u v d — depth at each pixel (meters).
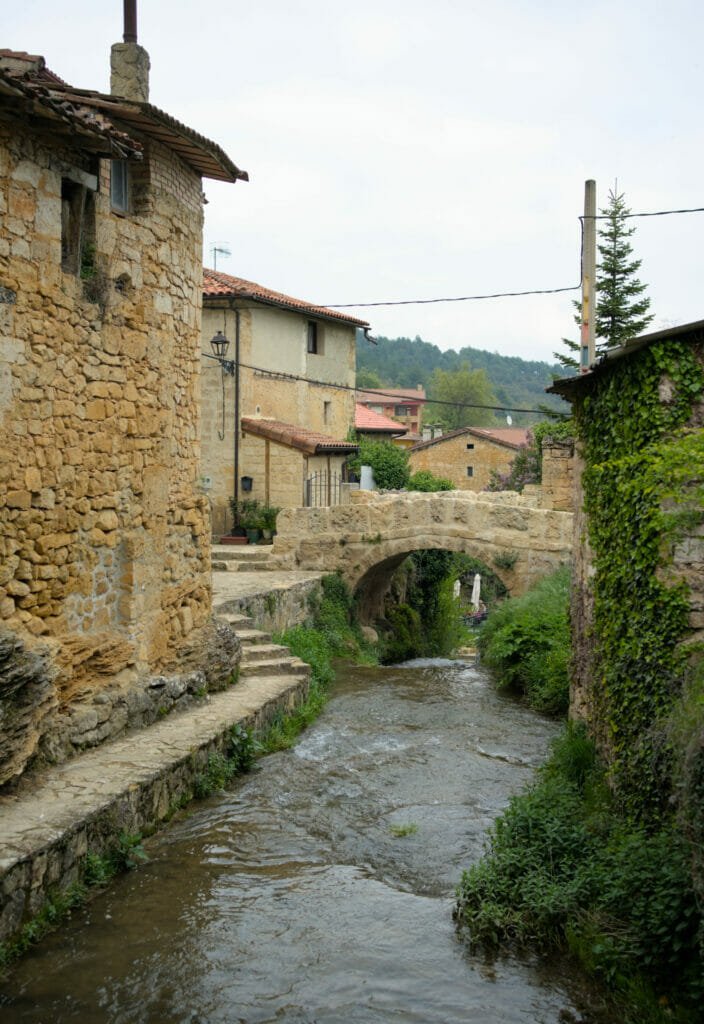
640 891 6.30
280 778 9.91
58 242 8.06
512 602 18.67
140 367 9.59
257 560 21.50
